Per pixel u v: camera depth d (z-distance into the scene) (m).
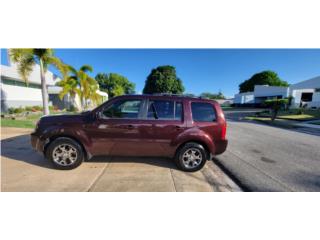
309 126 11.10
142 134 3.53
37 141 3.53
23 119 11.19
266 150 5.39
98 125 3.49
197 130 3.55
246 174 3.62
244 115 20.58
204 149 3.67
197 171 3.70
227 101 60.47
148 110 3.57
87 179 3.19
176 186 3.08
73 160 3.55
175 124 3.54
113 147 3.57
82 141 3.50
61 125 3.48
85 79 17.98
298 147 5.80
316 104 22.64
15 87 16.12
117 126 3.49
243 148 5.61
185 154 3.64
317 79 17.81
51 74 22.70
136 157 4.33
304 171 3.81
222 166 4.04
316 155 4.92
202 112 3.64
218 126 3.62
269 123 12.88
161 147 3.59
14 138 6.00
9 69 15.40
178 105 3.62
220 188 3.07
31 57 10.26
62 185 2.98
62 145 3.52
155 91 36.81
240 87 62.06
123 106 3.59
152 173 3.52
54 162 3.51
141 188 2.98
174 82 37.06
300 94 27.45
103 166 3.77
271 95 33.22
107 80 58.38
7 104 15.21
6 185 2.94
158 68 37.81
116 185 3.04
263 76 52.53
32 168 3.58
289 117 16.02
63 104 23.97
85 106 22.56
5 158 4.10
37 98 19.41
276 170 3.85
